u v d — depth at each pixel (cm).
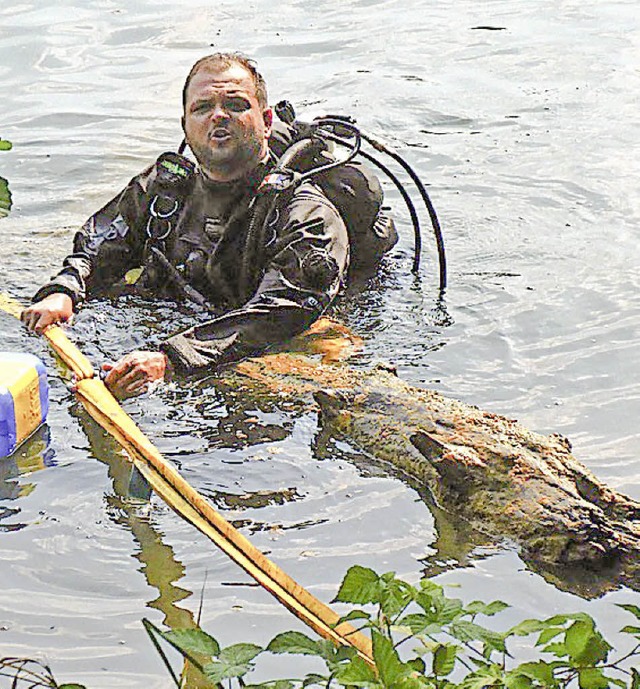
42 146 932
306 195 653
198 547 444
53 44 1180
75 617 404
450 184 859
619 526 444
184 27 1244
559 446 486
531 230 774
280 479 489
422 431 484
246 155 641
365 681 262
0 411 500
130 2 1327
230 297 653
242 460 504
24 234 769
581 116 989
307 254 623
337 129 745
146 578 425
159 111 1013
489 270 712
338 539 448
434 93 1055
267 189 636
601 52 1158
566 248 743
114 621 402
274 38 1216
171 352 576
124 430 490
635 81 1072
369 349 608
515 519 446
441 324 639
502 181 859
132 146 935
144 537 450
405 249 749
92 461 504
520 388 568
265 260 643
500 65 1131
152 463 464
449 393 562
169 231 664
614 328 630
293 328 612
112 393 559
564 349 608
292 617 404
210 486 484
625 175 859
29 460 505
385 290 685
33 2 1323
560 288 682
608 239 755
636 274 698
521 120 985
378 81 1086
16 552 441
